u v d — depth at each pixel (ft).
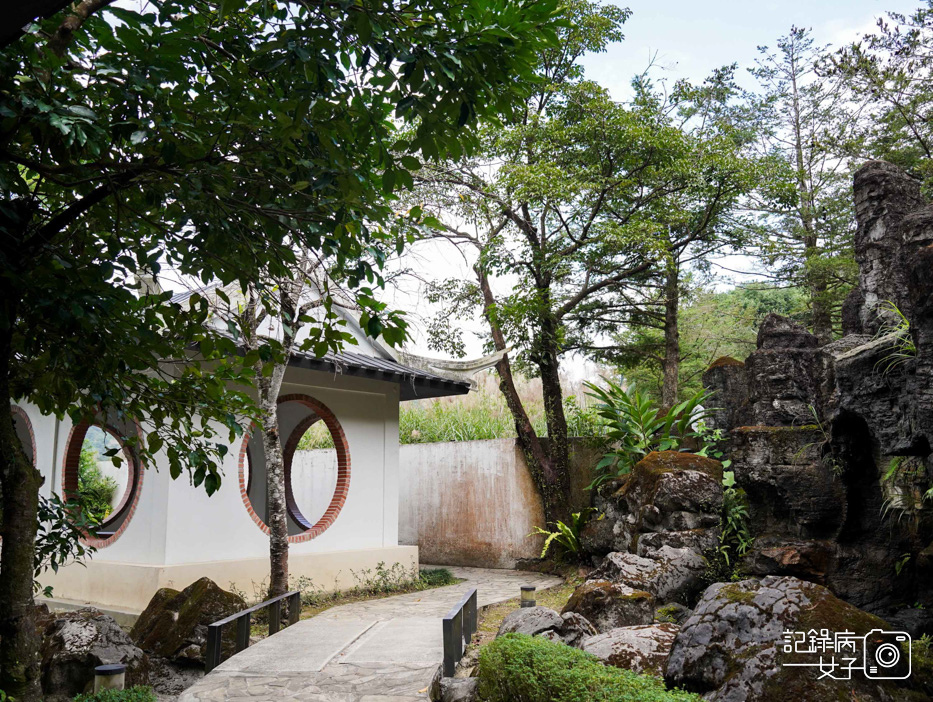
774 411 28.48
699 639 14.17
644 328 56.08
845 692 12.10
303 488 57.77
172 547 30.63
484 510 48.70
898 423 17.53
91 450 60.34
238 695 18.24
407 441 55.26
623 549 33.27
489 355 40.96
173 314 13.71
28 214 11.44
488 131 39.63
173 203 12.77
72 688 20.38
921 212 16.93
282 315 14.24
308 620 27.48
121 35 10.13
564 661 14.29
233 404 14.89
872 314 22.09
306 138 11.68
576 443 45.06
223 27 11.14
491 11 10.16
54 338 12.23
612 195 41.50
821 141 47.65
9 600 11.00
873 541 21.94
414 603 32.78
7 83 9.61
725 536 27.78
